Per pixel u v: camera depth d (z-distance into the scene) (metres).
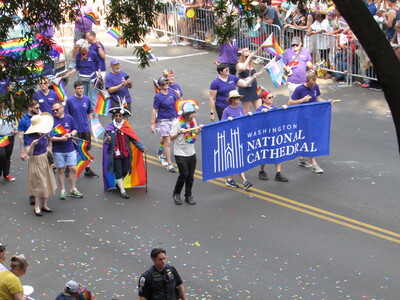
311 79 15.98
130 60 25.97
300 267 12.29
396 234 13.44
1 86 12.67
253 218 14.22
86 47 20.17
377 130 18.73
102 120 20.23
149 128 19.47
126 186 15.63
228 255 12.75
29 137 14.11
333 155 17.34
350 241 13.20
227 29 14.58
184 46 27.52
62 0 13.80
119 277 12.05
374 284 11.70
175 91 16.84
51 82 17.03
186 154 14.59
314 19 23.72
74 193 15.30
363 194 15.16
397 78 8.08
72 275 12.12
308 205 14.76
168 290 9.60
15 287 9.52
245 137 15.45
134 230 13.80
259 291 11.52
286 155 15.99
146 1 13.92
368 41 8.05
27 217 14.42
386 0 22.52
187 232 13.67
